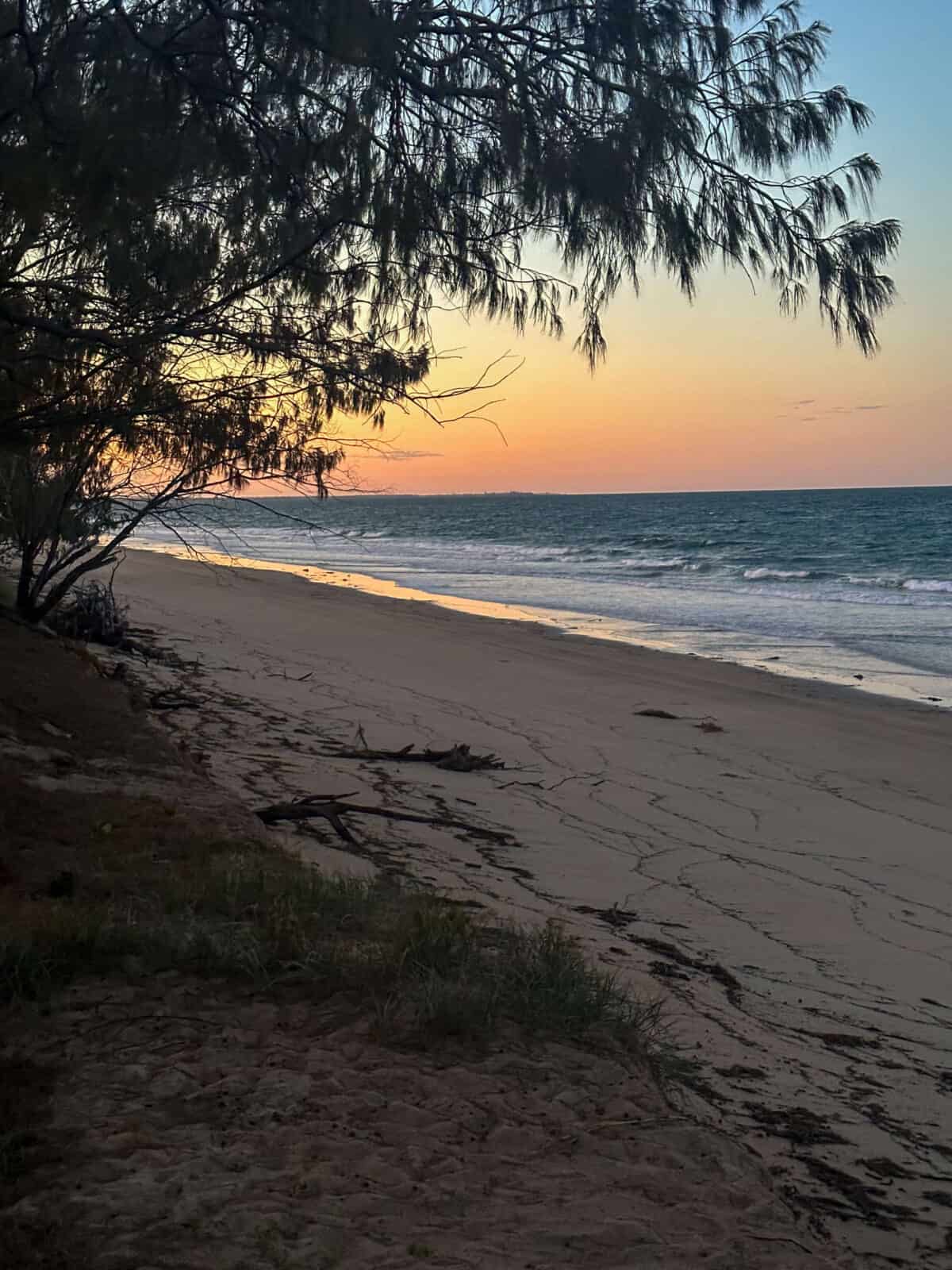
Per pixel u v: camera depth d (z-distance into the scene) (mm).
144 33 4586
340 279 5141
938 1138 3926
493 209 4949
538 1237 2787
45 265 5105
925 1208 3383
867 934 6625
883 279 4641
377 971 4258
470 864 7410
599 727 13109
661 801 9867
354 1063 3633
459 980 4188
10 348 4922
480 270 5043
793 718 14172
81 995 3965
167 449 5371
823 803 10156
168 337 4812
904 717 14445
